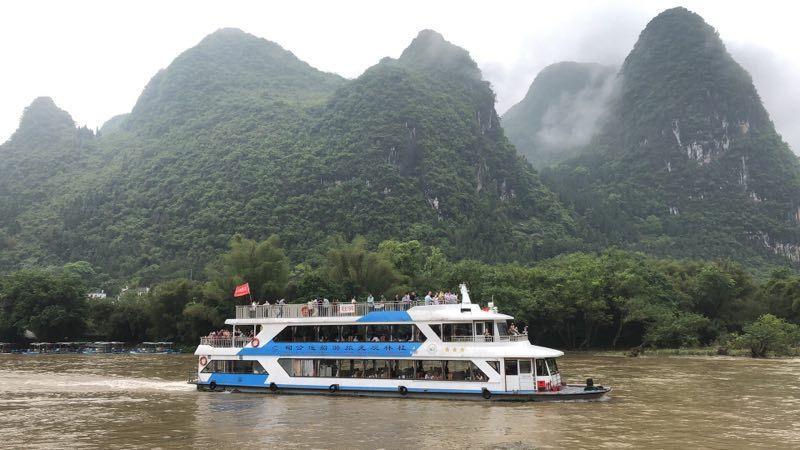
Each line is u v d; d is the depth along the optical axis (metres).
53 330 100.69
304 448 24.53
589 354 80.50
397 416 30.33
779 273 105.50
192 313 87.44
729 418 29.95
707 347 80.56
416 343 35.47
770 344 69.44
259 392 38.72
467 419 29.39
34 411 33.66
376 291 88.12
